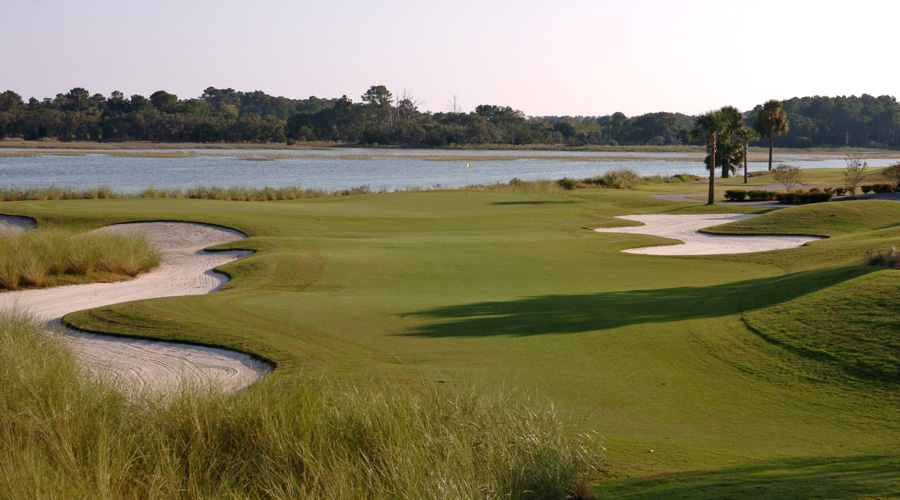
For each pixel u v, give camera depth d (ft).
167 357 36.55
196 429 20.65
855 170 158.81
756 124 285.64
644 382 30.37
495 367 32.65
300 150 504.02
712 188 141.79
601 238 90.12
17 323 35.88
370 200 139.54
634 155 506.07
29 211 97.40
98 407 22.58
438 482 17.33
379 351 35.96
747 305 43.32
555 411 24.35
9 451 19.42
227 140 583.58
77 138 558.15
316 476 17.87
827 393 27.81
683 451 21.79
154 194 142.72
